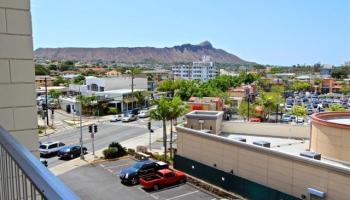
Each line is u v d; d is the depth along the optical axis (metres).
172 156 27.27
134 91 59.47
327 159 17.41
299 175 16.00
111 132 39.19
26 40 3.04
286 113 58.06
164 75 136.75
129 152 28.30
